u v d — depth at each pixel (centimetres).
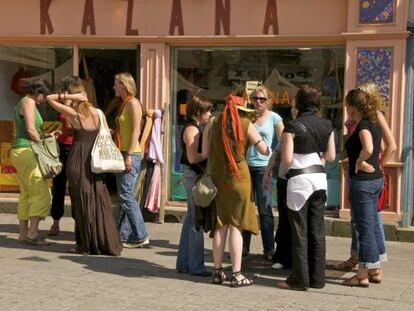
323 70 1072
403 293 716
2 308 635
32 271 781
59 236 999
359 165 711
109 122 1163
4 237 979
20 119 921
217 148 720
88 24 1138
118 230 926
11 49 1201
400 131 997
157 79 1114
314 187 709
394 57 998
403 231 991
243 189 723
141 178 1083
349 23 1018
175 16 1103
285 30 1061
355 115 720
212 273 788
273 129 858
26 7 1156
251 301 671
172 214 1111
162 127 1106
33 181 919
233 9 1080
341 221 1023
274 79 1099
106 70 1162
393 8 995
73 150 878
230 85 1120
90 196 872
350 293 711
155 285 729
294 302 670
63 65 1178
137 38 1114
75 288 709
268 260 862
